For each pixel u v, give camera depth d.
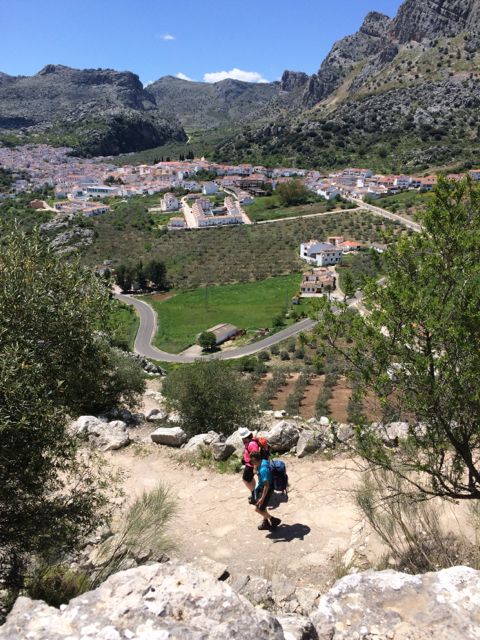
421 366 4.89
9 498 5.45
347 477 8.34
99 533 7.03
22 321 5.48
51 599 5.06
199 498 8.53
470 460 5.30
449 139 175.62
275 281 87.38
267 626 2.59
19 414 4.93
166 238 116.06
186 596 2.78
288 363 52.22
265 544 6.87
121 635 2.51
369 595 3.00
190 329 69.00
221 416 12.96
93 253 107.12
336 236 103.69
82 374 6.51
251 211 136.38
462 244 5.02
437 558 5.20
